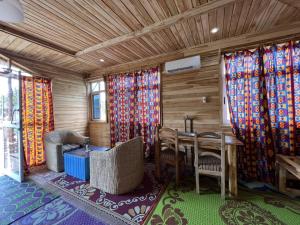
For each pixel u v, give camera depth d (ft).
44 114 11.73
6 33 7.70
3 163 9.95
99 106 15.20
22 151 8.93
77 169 9.27
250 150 8.63
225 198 6.95
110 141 13.93
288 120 7.82
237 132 8.95
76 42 9.31
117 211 6.19
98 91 15.11
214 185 8.16
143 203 6.69
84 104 15.20
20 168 8.77
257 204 6.49
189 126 10.71
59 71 13.17
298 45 7.70
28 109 10.86
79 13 6.63
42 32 8.13
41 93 11.64
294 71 7.76
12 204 6.67
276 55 8.07
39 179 9.11
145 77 12.23
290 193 7.13
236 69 8.93
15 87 9.17
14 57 10.38
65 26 7.61
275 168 8.04
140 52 11.12
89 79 15.07
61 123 13.04
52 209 6.35
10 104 9.34
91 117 15.52
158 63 11.66
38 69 11.70
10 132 9.63
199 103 10.40
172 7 6.42
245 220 5.57
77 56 11.03
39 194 7.47
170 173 9.72
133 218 5.79
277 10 6.72
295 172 6.42
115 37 8.75
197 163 7.35
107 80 14.15
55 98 12.69
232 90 9.07
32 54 10.57
